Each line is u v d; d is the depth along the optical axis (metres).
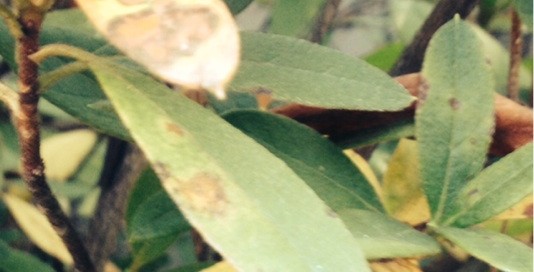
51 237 0.18
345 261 0.08
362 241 0.10
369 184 0.12
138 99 0.08
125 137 0.11
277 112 0.12
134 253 0.14
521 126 0.12
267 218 0.08
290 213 0.08
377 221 0.11
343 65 0.10
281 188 0.08
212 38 0.07
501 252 0.10
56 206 0.10
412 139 0.13
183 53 0.07
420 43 0.15
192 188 0.08
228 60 0.07
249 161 0.08
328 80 0.10
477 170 0.11
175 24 0.07
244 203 0.08
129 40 0.07
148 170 0.13
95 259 0.18
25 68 0.08
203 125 0.09
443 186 0.11
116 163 0.18
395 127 0.12
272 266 0.08
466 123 0.11
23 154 0.09
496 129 0.12
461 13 0.15
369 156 0.16
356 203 0.12
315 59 0.11
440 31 0.11
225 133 0.09
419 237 0.10
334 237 0.08
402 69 0.16
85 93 0.12
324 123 0.12
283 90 0.10
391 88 0.10
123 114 0.08
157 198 0.12
